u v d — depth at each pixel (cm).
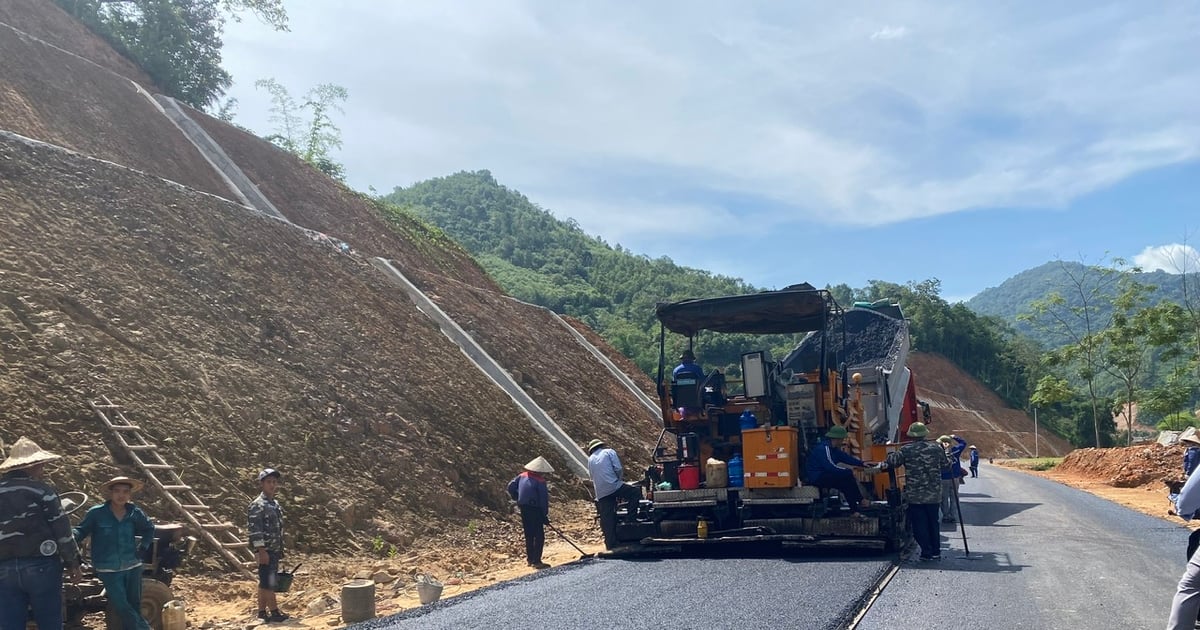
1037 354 11262
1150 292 4856
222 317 1330
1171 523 1401
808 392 1094
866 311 1756
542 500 1122
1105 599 719
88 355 1038
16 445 582
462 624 655
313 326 1503
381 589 927
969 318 10688
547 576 901
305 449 1179
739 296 1128
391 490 1245
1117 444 7750
